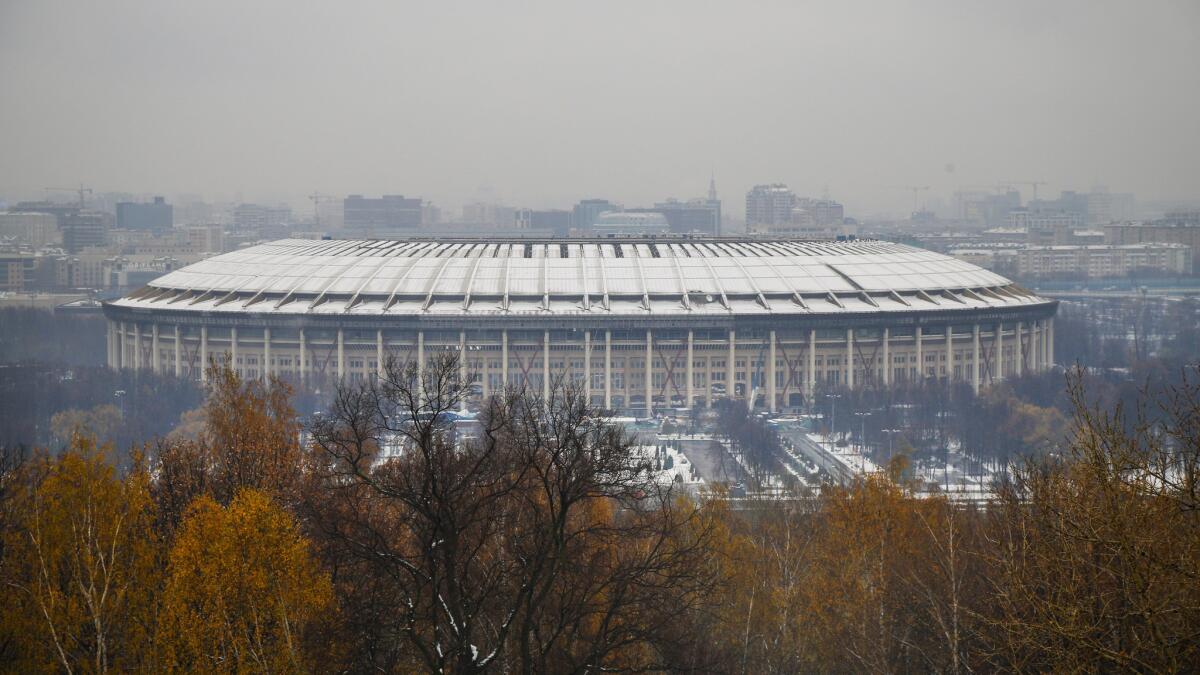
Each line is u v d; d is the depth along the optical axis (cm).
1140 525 16450
